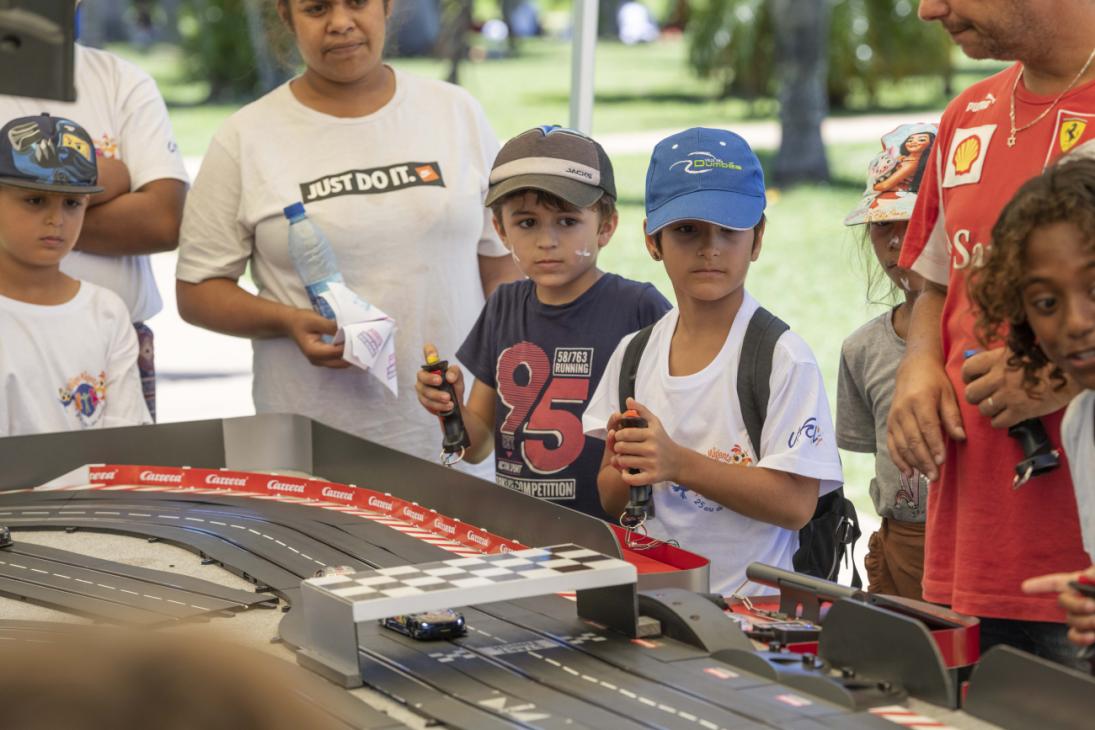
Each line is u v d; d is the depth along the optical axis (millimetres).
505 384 3539
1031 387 2064
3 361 3531
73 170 3574
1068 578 1702
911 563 3373
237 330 3807
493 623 2174
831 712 1723
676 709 1741
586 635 2088
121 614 2287
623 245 15359
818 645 1975
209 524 2932
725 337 2924
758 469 2764
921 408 2461
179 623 2254
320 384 3822
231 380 9539
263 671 548
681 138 2947
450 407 3133
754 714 1714
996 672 1710
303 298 3803
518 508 2695
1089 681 1597
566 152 3322
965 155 2482
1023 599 2350
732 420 2875
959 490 2461
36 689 528
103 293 3805
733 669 1912
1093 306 1736
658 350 3047
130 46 31312
